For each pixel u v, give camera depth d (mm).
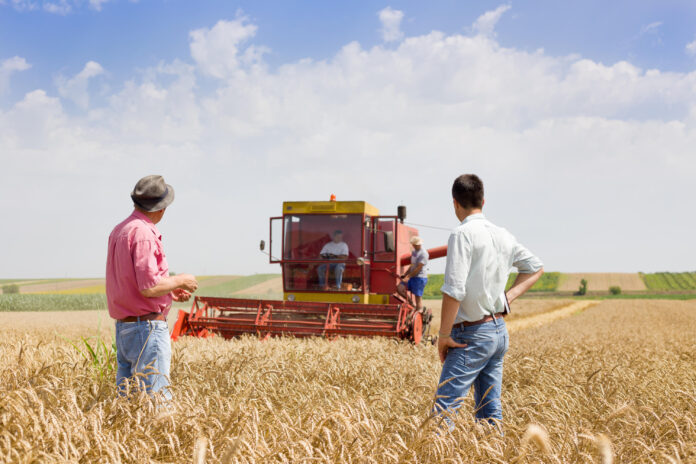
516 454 3213
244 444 2889
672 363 8227
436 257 14969
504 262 4055
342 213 12477
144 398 3566
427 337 13406
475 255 3930
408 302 12883
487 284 3945
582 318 36406
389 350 9305
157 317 4254
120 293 4113
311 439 3029
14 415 2996
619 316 39344
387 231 12500
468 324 3996
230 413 3549
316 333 11258
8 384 4051
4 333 11836
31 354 5863
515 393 5590
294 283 12719
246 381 5289
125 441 3037
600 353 9594
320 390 5258
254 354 7320
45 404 3582
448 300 3824
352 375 6129
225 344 9383
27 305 39562
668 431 3828
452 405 3850
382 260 12719
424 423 3209
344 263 12430
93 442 3000
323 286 12578
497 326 4012
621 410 3680
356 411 3461
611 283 112875
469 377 3977
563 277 116500
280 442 3051
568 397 5027
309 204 12617
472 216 4062
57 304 40812
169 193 4367
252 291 75000
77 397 4148
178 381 5156
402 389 5469
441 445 2998
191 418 3314
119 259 4090
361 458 2887
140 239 4059
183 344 8969
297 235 12664
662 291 107562
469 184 4066
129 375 4375
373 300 12758
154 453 3062
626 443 3525
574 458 3227
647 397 5703
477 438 3383
